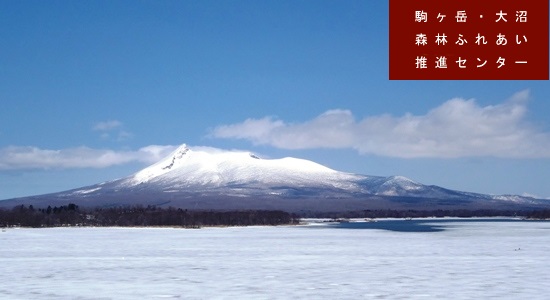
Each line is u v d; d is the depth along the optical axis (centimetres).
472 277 3797
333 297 3084
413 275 3906
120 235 10019
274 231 11788
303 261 4841
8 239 8506
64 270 4234
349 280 3684
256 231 11938
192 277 3841
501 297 3069
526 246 6488
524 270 4144
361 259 4994
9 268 4362
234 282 3612
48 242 7681
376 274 3969
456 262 4700
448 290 3288
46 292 3256
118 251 5988
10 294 3198
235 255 5447
